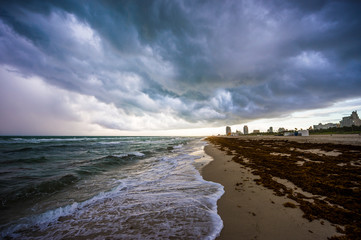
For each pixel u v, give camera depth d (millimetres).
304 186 4719
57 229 3287
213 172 7695
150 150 20344
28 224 3498
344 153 9602
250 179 6016
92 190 5598
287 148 14875
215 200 4328
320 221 2975
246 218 3307
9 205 4418
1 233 3189
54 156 14086
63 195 5148
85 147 24000
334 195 3959
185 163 10727
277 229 2863
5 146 21234
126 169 9164
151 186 5887
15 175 7410
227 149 19172
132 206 4203
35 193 5227
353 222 2809
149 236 2895
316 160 8391
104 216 3734
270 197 4234
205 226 3111
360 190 4027
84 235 3041
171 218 3494
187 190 5270
